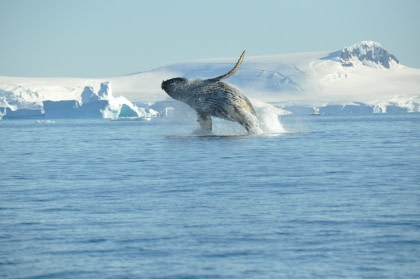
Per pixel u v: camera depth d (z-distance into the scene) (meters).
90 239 36.09
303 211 42.91
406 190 51.62
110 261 32.06
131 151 97.75
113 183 58.84
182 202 47.28
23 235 37.22
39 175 66.69
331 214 41.75
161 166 72.94
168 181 59.44
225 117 104.12
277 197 48.94
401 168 67.94
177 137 129.12
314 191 51.81
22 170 72.12
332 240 35.16
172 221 40.34
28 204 47.31
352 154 85.75
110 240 35.84
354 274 29.70
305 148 95.38
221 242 35.16
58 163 80.56
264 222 39.66
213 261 31.89
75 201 48.44
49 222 40.56
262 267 30.89
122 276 29.91
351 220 39.81
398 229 37.34
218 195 50.41
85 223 40.12
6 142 138.38
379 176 61.09
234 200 47.81
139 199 48.94
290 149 92.94
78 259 32.41
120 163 78.25
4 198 50.41
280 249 33.66
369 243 34.50
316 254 32.72
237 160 77.56
